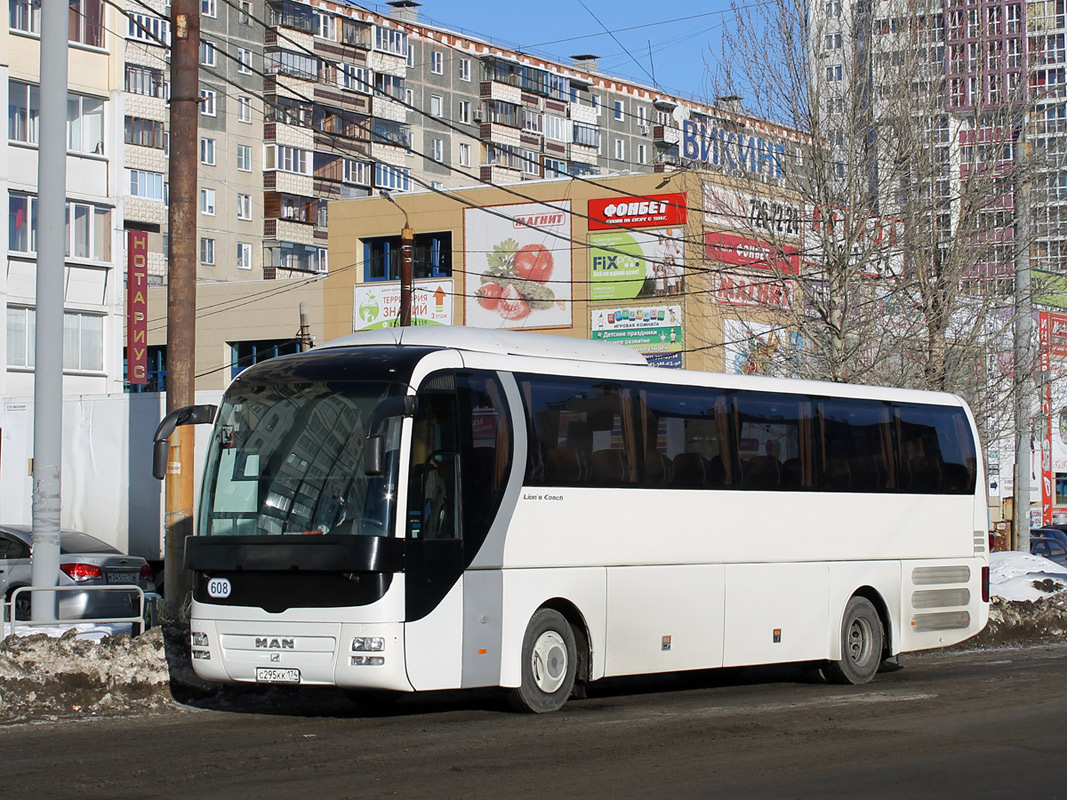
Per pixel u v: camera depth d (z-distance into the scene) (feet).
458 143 263.90
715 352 132.57
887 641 52.19
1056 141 85.97
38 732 35.76
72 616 61.05
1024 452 92.79
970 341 84.64
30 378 118.11
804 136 84.69
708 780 28.94
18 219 118.21
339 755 31.89
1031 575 81.92
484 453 38.52
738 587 46.16
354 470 36.35
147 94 211.20
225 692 43.16
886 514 52.29
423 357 37.78
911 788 28.32
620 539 42.27
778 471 48.21
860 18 85.76
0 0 116.78
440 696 44.50
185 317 50.75
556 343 42.98
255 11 232.12
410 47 256.73
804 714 39.88
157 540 84.94
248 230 230.48
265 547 36.52
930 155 84.84
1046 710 40.68
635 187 149.89
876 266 84.12
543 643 39.93
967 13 86.89
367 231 170.50
